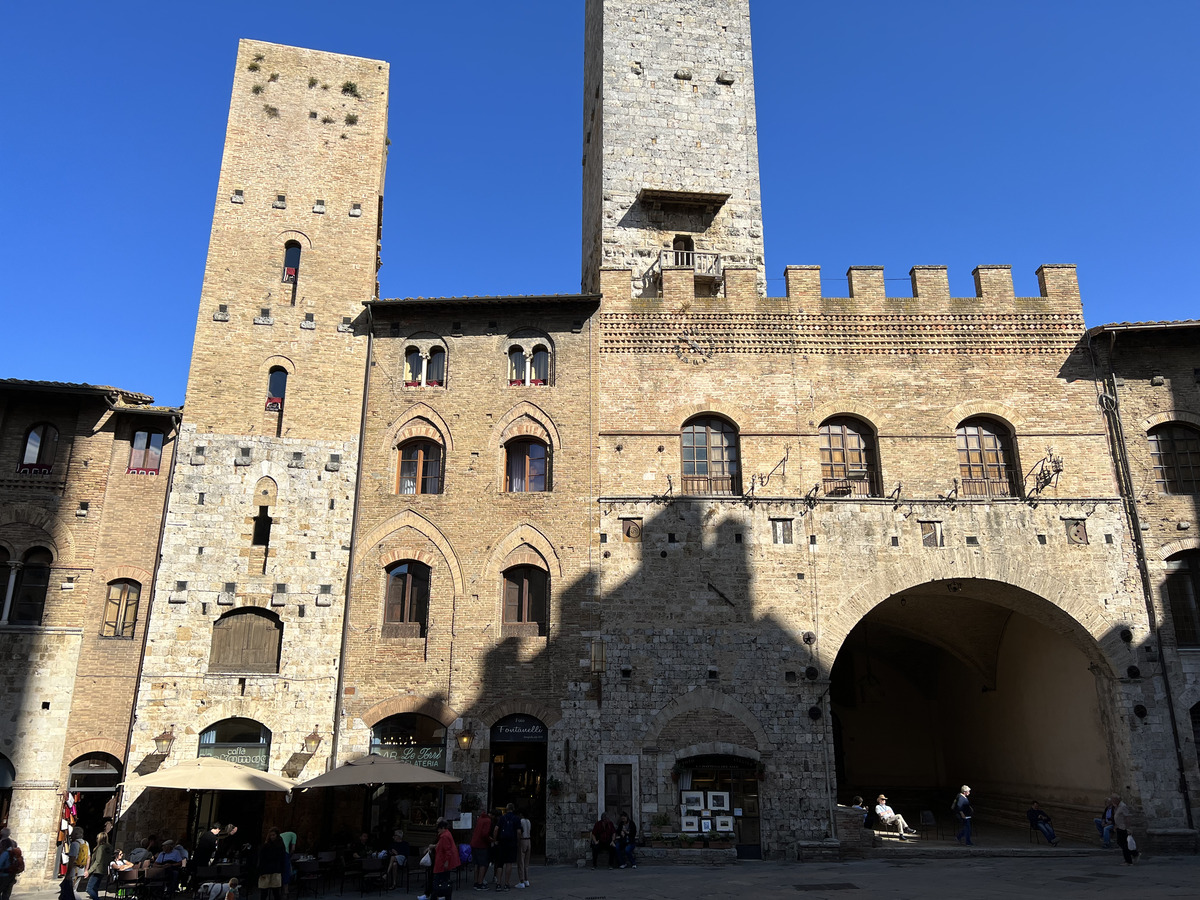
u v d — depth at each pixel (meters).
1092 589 30.41
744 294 33.53
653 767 28.44
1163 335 32.94
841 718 43.84
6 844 22.16
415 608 30.70
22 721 27.80
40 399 30.84
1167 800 28.27
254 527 30.61
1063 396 32.50
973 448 32.34
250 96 35.41
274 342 32.59
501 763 29.42
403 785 28.92
